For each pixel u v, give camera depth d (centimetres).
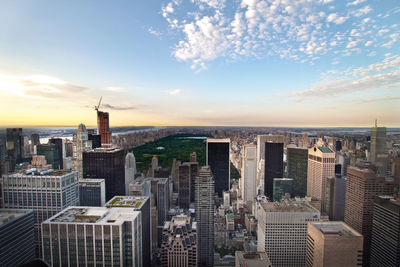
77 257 11131
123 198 16075
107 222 11256
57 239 11112
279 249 16338
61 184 15538
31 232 12088
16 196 15662
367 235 18100
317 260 12306
